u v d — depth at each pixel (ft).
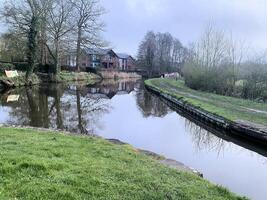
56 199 15.51
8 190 15.80
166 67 310.24
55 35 143.74
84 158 23.24
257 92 91.76
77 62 184.96
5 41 136.46
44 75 140.77
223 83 107.96
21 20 126.11
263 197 27.45
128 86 172.35
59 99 89.81
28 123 54.49
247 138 48.21
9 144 25.58
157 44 309.42
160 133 54.24
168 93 107.55
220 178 32.65
